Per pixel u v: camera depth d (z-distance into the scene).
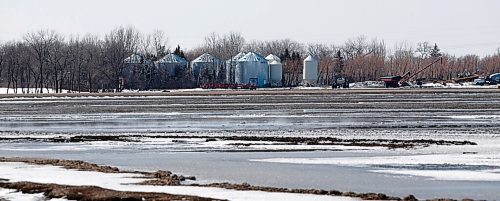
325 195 44.12
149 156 70.38
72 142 84.69
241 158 68.06
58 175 53.91
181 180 53.84
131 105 161.88
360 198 43.09
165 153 72.81
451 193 47.97
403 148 74.81
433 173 56.94
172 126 106.81
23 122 117.75
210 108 147.75
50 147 79.75
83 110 146.62
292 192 45.53
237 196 43.47
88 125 110.62
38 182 49.81
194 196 43.12
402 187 50.59
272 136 89.81
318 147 76.44
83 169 57.84
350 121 112.06
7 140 87.94
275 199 42.31
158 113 135.00
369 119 115.44
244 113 132.12
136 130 101.06
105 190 45.41
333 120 114.31
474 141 81.50
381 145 77.88
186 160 66.94
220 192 45.19
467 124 104.38
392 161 64.31
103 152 74.31
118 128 104.75
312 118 118.75
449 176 55.31
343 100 172.88
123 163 65.12
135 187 47.56
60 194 44.06
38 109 151.38
